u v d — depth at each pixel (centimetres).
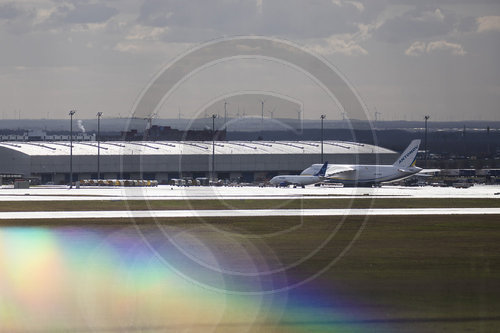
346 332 10962
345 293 13588
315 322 11506
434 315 11962
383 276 15338
